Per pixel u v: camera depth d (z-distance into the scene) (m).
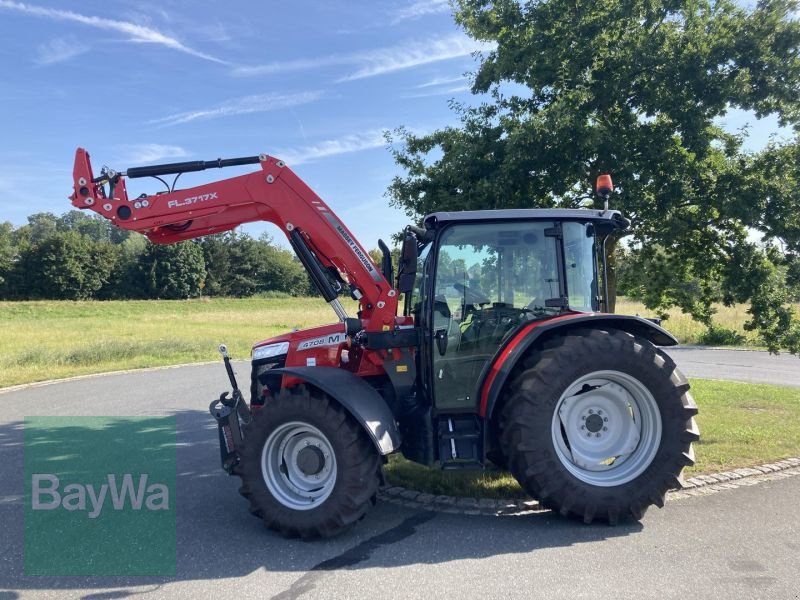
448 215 4.96
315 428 4.49
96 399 10.80
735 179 7.14
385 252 5.95
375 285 5.17
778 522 4.57
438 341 4.98
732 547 4.14
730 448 6.48
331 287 5.33
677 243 8.12
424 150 8.66
